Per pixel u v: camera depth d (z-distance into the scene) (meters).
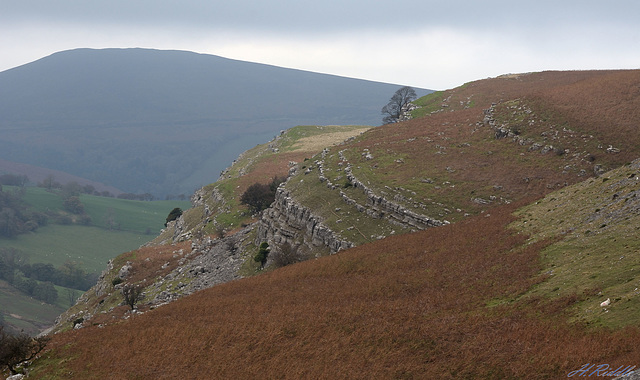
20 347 48.31
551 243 51.22
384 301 51.41
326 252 81.31
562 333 34.34
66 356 49.28
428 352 38.88
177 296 88.69
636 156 81.62
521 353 34.41
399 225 78.94
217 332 50.12
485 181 85.94
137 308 83.94
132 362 46.41
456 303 45.91
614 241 44.62
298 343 45.06
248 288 67.94
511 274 48.06
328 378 38.88
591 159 84.06
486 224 66.31
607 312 33.97
